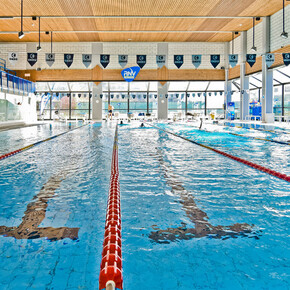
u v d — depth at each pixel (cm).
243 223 218
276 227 210
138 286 142
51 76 1845
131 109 2275
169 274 152
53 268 157
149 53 1831
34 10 1155
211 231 204
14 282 145
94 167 421
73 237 194
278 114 1694
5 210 245
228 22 1378
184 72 1848
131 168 413
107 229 203
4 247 180
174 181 340
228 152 550
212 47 1836
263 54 1363
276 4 1149
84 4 1090
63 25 1389
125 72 1838
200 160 476
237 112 2172
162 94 1875
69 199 276
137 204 261
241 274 152
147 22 1345
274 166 413
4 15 1209
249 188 311
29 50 1809
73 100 2267
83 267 158
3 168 414
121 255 170
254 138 804
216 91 2138
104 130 1131
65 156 517
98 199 276
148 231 204
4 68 1681
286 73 1523
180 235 198
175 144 685
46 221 222
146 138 824
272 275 150
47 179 351
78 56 1827
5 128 1234
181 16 1239
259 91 1877
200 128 1185
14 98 1648
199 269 157
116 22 1340
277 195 287
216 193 294
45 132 1026
